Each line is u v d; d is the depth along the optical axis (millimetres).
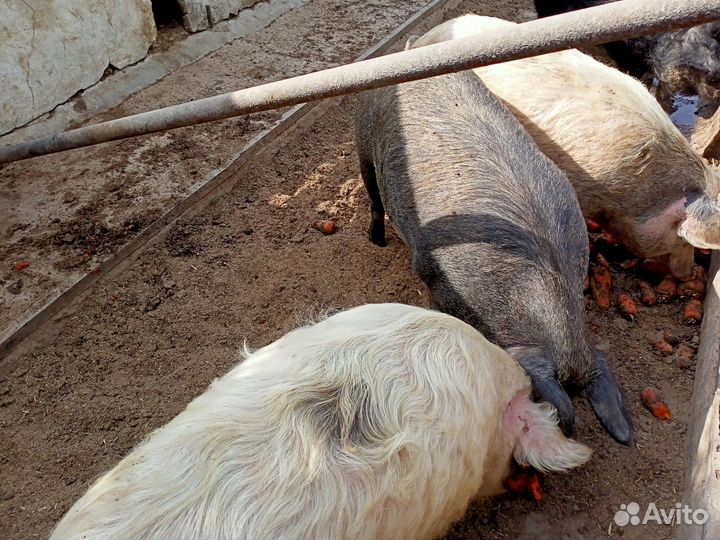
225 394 1143
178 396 1800
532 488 1539
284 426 1079
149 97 2746
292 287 2109
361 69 1232
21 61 2395
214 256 2191
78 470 1634
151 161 2422
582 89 2137
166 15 3039
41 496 1582
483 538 1512
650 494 1605
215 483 1010
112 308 2004
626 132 2055
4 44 2338
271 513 996
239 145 2512
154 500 998
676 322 2041
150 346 1917
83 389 1803
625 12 979
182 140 2525
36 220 2166
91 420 1734
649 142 2037
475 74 2096
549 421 1350
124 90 2734
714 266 2119
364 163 2137
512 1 4141
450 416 1174
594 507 1580
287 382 1139
